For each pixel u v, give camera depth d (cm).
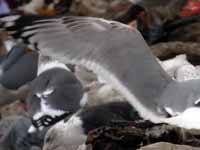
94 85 1153
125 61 752
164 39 1398
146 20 1414
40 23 756
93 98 1108
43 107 1009
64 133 1003
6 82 1188
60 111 1014
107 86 1127
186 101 720
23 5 1425
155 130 998
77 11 1473
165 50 1290
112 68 750
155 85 751
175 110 725
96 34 751
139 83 751
